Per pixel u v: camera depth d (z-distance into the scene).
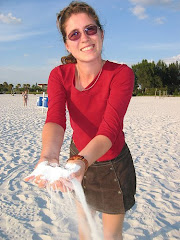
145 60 72.56
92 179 1.84
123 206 1.82
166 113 18.16
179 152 7.07
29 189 4.45
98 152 1.31
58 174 1.03
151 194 4.36
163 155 6.75
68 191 1.05
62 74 1.72
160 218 3.61
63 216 3.47
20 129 10.82
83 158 1.21
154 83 69.38
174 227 3.39
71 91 1.71
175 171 5.52
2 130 10.42
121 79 1.60
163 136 9.35
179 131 10.41
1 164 5.82
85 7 1.54
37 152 6.95
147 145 7.91
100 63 1.65
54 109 1.61
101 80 1.63
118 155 1.82
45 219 3.47
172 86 70.19
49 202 3.92
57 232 3.17
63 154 6.73
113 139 1.41
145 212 3.76
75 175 1.08
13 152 6.88
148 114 17.44
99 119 1.72
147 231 3.29
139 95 67.75
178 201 4.12
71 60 1.80
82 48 1.56
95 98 1.67
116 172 1.81
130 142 8.36
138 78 70.62
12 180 4.86
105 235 1.86
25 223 3.38
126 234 3.21
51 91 1.71
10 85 84.44
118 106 1.52
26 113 17.95
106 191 1.83
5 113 17.59
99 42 1.57
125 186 1.83
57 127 1.51
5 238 3.07
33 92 77.81
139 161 6.20
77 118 1.77
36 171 1.05
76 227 3.25
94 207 1.89
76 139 1.88
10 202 3.97
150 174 5.32
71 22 1.53
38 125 12.16
